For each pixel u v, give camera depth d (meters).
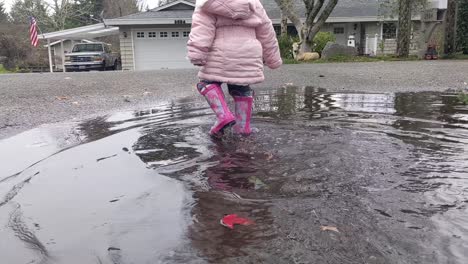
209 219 1.91
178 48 22.44
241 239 1.71
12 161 2.95
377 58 15.97
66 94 6.84
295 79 8.84
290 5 16.89
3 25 39.12
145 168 2.70
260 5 3.87
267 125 3.95
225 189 2.29
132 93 7.04
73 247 1.67
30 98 6.29
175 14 22.52
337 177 2.44
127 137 3.60
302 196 2.17
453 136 3.43
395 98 5.77
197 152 3.05
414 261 1.52
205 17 3.60
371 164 2.67
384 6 18.17
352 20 22.17
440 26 16.33
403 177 2.42
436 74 9.16
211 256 1.58
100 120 4.50
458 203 2.04
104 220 1.92
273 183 2.37
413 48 19.08
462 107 4.91
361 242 1.67
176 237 1.74
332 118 4.29
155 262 1.54
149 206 2.07
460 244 1.64
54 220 1.93
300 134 3.52
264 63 4.20
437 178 2.40
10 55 32.38
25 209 2.07
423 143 3.20
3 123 4.34
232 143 3.28
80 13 43.22
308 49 16.75
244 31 3.72
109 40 40.03
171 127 3.99
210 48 3.67
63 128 4.07
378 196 2.14
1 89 7.45
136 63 22.48
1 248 1.69
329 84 7.80
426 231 1.75
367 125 3.89
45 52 32.97
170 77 10.06
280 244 1.66
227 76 3.65
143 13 23.16
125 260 1.56
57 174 2.61
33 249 1.67
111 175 2.57
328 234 1.73
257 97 6.05
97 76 10.60
